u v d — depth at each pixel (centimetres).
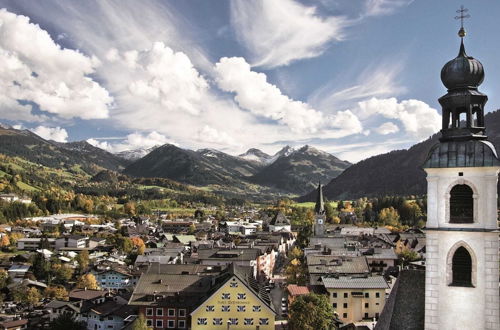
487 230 3900
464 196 4034
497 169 3916
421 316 4512
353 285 11275
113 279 18200
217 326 9781
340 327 9875
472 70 3981
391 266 16425
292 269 15862
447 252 4050
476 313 3953
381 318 4931
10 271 19262
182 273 12481
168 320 10594
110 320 12188
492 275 3912
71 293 15325
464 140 4044
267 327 9762
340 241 19900
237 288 9812
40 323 13238
